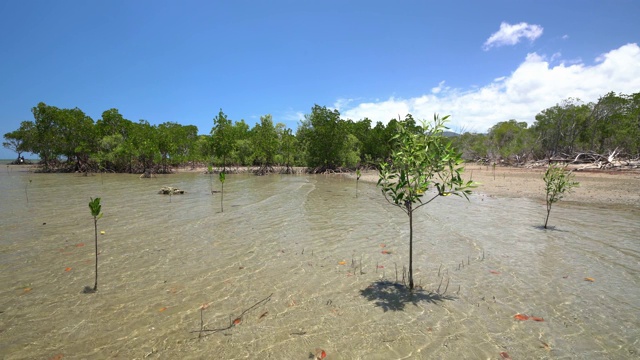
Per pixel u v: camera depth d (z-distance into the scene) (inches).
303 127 2273.6
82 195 840.3
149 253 361.7
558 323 214.4
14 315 222.7
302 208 660.7
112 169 1942.7
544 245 389.4
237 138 2402.8
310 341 194.4
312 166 1983.3
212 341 193.9
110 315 224.1
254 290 267.3
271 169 2011.6
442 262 335.3
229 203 723.4
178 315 225.1
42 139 1921.8
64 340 194.7
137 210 622.8
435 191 882.8
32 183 1198.9
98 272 304.0
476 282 283.0
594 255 351.3
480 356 180.2
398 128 256.8
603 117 2037.4
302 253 366.3
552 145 2261.3
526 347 188.2
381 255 360.2
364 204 715.4
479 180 1200.8
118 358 178.1
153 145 1814.7
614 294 256.8
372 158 2118.6
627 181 1087.6
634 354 180.9
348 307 238.1
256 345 190.2
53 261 331.0
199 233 452.4
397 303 243.9
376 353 183.3
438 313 228.7
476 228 479.5
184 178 1563.7
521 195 823.1
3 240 405.4
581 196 781.3
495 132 2780.5
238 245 396.2
